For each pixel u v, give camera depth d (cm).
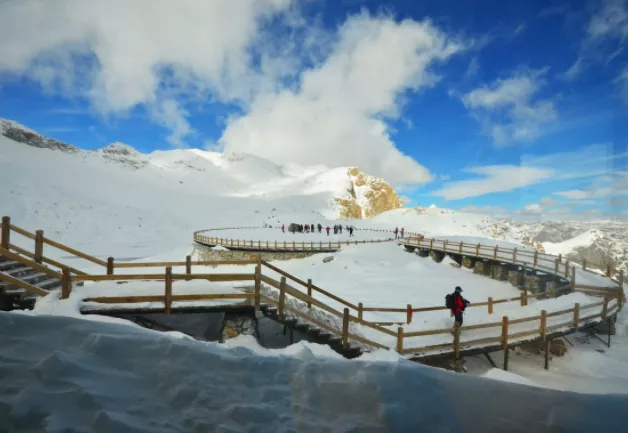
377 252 3203
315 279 2547
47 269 816
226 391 372
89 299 820
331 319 1025
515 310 1372
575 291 1650
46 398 312
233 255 3506
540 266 2014
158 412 325
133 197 9356
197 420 319
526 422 344
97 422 290
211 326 1088
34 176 8331
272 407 351
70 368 361
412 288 2145
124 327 512
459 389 405
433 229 6469
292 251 3316
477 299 1952
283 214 8512
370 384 398
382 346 953
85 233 6456
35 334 446
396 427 329
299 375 416
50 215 6800
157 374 386
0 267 884
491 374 868
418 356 957
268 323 1243
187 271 1021
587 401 384
